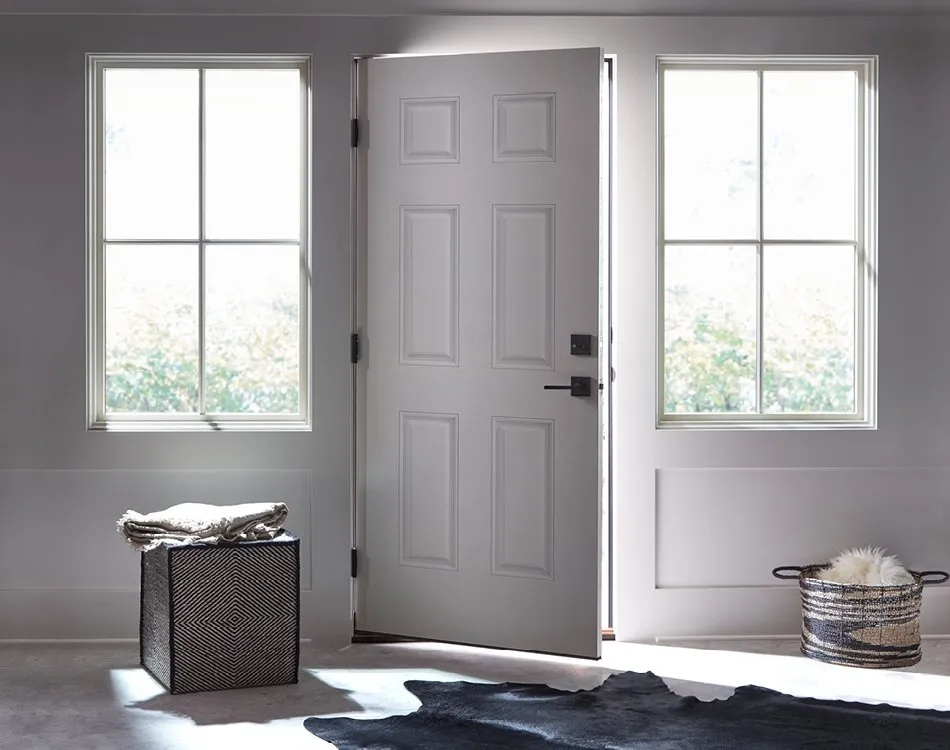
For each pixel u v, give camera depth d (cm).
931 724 346
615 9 439
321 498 440
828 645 413
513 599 423
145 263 445
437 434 432
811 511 448
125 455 437
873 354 448
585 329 412
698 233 451
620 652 428
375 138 437
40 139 434
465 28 438
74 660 417
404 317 436
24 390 436
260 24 434
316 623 441
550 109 415
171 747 328
